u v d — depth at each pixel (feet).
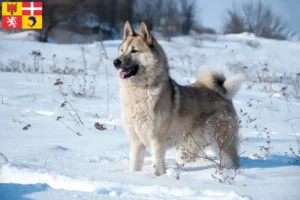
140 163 22.30
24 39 119.85
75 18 140.15
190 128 23.29
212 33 172.04
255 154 25.40
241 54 94.79
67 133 30.32
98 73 65.26
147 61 21.75
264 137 31.60
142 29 22.54
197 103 23.35
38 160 22.81
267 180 19.22
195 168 22.31
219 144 22.45
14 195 15.39
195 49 99.66
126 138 29.43
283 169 21.76
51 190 16.20
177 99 22.48
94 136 29.76
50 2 133.18
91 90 48.62
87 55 85.66
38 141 27.45
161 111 21.61
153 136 21.75
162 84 21.80
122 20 153.17
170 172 21.17
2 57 79.15
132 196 16.06
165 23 168.55
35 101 41.32
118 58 22.22
